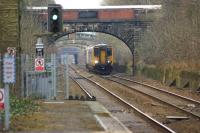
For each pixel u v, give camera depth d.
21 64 49.16
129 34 123.06
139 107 51.22
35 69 49.44
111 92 66.62
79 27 121.75
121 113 45.00
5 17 50.09
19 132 29.06
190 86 76.69
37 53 51.97
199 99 60.25
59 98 53.97
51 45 118.25
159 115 44.69
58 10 43.69
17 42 50.19
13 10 50.12
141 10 121.94
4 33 50.03
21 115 36.62
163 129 34.31
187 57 87.69
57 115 37.75
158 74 101.12
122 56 151.25
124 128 31.92
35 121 33.94
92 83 94.25
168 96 64.25
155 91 73.06
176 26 97.25
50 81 52.09
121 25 123.00
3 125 30.97
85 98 53.31
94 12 121.75
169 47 98.62
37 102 46.75
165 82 92.19
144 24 122.19
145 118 40.47
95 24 122.50
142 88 79.88
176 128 37.53
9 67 29.14
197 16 84.50
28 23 84.81
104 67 137.00
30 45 79.06
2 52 49.81
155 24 115.38
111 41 163.25
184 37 90.19
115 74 138.38
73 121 34.38
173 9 104.00
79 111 40.97
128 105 49.62
